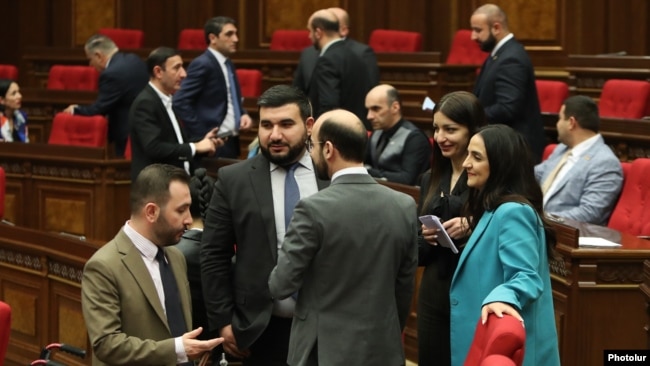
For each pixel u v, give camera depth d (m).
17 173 8.20
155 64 6.33
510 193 3.58
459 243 3.96
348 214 3.59
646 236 5.48
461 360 3.61
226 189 4.13
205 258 4.15
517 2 11.34
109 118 8.92
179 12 13.47
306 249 3.56
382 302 3.61
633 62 8.77
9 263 5.88
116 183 7.88
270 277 3.66
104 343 3.55
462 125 4.07
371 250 3.60
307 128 4.11
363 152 3.69
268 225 4.07
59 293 5.56
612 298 4.43
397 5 12.23
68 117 8.79
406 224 3.69
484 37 7.12
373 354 3.57
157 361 3.56
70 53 12.07
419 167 6.46
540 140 7.07
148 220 3.69
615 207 5.87
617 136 7.14
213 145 6.48
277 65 10.98
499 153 3.56
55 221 8.07
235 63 11.14
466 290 3.60
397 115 6.54
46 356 3.74
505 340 2.85
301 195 4.11
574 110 5.93
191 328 3.84
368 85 7.77
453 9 11.90
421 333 4.14
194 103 7.00
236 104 7.21
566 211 5.85
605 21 11.07
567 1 11.14
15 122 8.94
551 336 3.53
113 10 13.53
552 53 11.23
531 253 3.44
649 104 8.08
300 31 11.84
